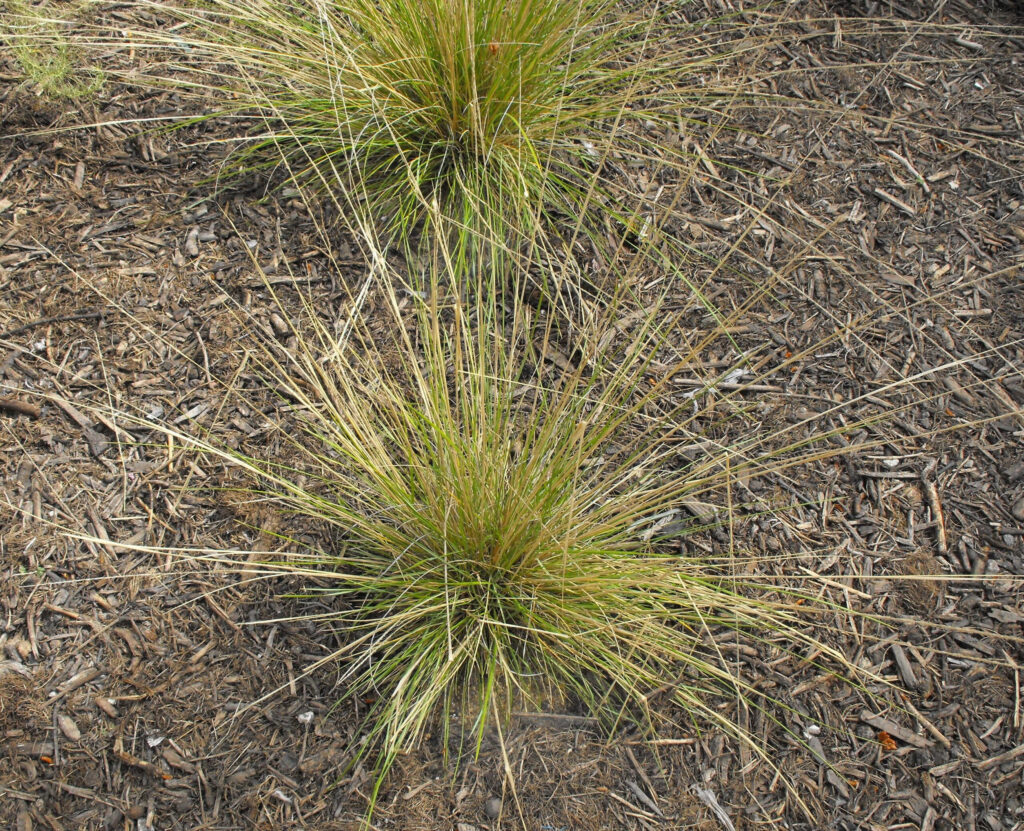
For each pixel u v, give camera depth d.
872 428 1.54
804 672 1.39
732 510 1.48
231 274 1.59
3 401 1.46
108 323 1.54
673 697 1.37
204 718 1.32
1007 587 1.44
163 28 1.79
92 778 1.29
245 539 1.42
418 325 1.58
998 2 1.91
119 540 1.40
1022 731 1.36
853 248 1.68
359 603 1.40
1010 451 1.53
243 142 1.69
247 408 1.50
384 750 1.31
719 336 1.60
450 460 1.35
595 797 1.31
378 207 1.65
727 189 1.72
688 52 1.83
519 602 1.37
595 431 1.42
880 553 1.46
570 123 1.70
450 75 1.58
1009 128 1.79
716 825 1.30
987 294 1.64
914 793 1.32
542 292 1.58
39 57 1.71
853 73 1.84
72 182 1.64
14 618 1.35
